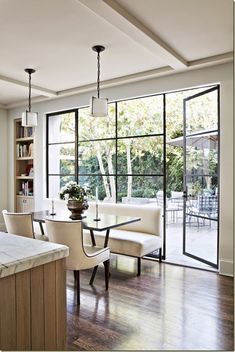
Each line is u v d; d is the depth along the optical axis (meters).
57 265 1.59
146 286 3.29
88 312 2.69
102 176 5.04
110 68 3.96
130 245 3.70
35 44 3.17
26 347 1.43
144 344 2.20
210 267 3.88
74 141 5.37
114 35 2.95
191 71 3.86
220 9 2.47
